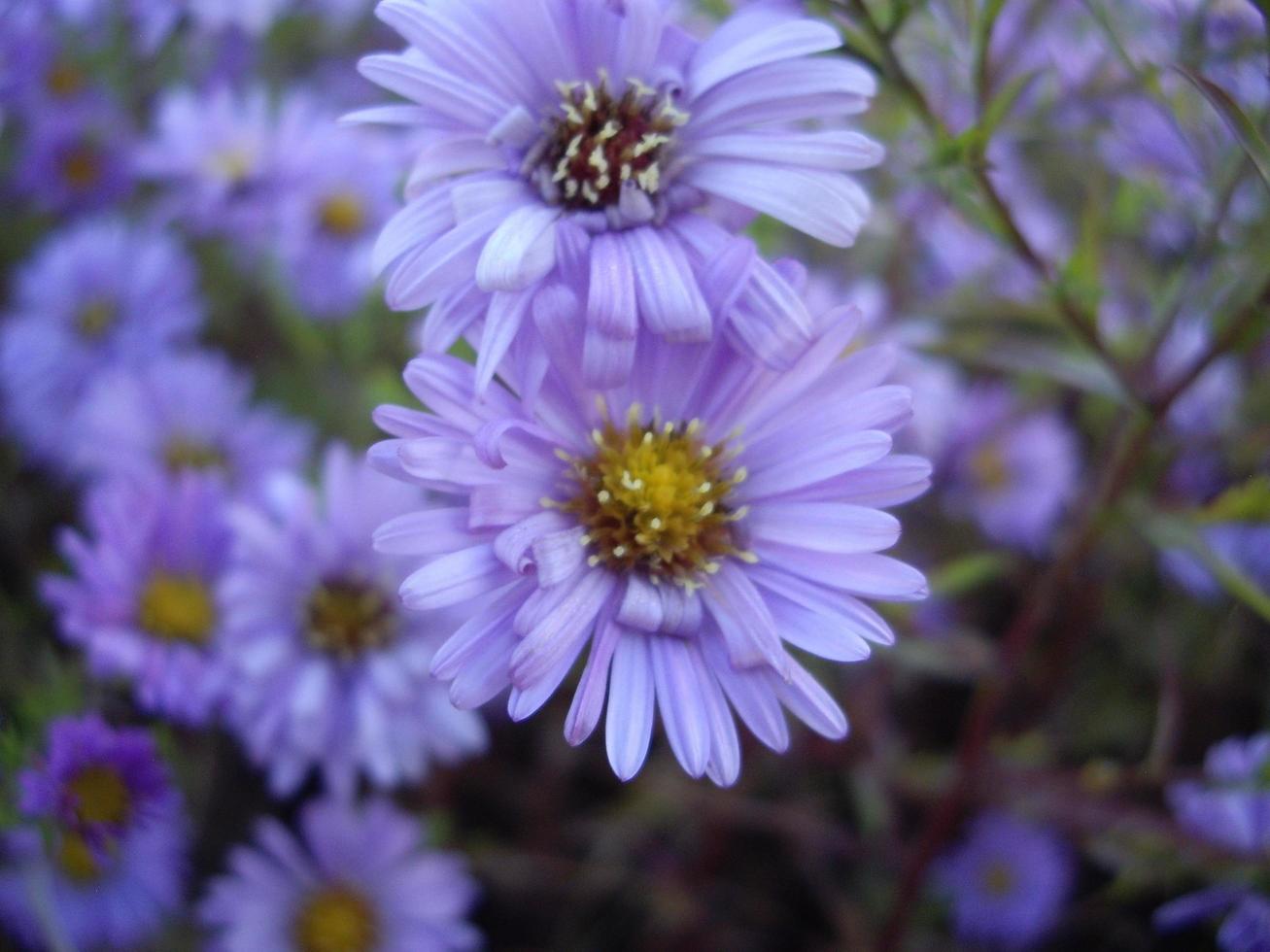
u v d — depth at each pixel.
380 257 0.09
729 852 0.19
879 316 0.17
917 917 0.18
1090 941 0.18
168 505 0.15
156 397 0.18
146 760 0.12
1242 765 0.14
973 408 0.19
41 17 0.19
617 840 0.18
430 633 0.15
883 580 0.09
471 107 0.09
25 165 0.20
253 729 0.14
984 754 0.15
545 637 0.09
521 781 0.18
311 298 0.19
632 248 0.09
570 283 0.09
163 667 0.14
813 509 0.10
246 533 0.14
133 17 0.19
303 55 0.22
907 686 0.19
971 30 0.11
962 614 0.19
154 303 0.19
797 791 0.18
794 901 0.18
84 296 0.19
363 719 0.14
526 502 0.10
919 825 0.18
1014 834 0.17
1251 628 0.18
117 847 0.12
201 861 0.17
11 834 0.13
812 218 0.09
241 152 0.19
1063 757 0.19
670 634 0.10
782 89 0.09
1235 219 0.12
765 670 0.10
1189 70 0.10
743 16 0.10
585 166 0.09
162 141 0.19
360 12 0.22
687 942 0.18
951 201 0.12
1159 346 0.13
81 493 0.19
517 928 0.18
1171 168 0.13
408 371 0.09
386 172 0.19
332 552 0.14
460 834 0.18
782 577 0.10
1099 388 0.12
